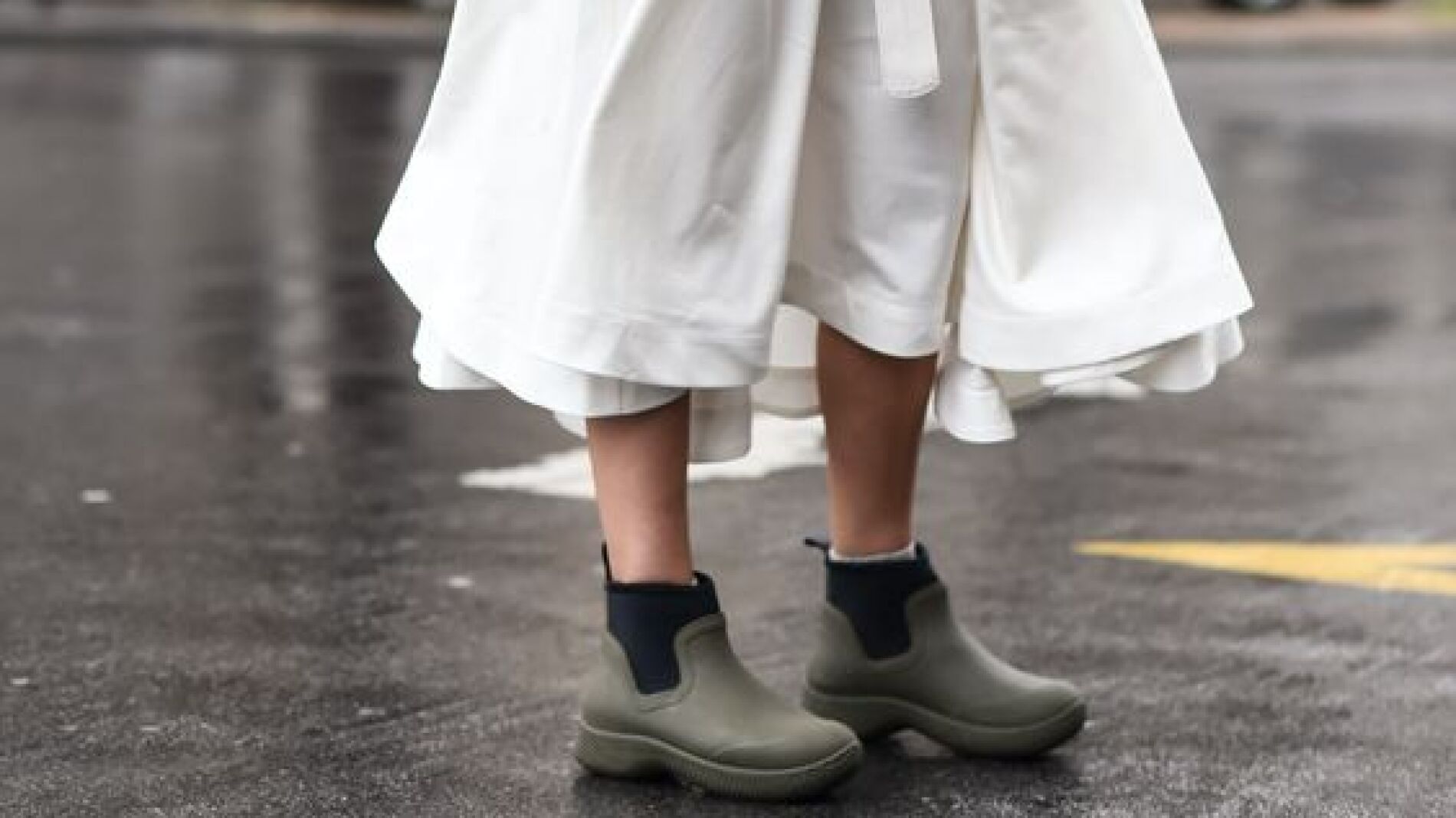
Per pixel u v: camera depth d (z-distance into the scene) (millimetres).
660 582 6211
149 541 9250
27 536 9312
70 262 17625
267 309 15609
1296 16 50938
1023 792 6254
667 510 6203
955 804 6141
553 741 6684
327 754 6531
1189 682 7320
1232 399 12633
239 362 13617
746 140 5844
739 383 5906
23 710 6953
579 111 5855
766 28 5797
